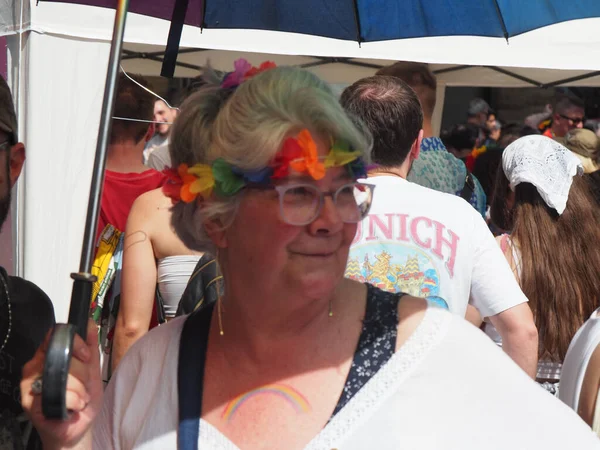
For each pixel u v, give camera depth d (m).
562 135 8.57
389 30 4.01
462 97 12.43
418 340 1.72
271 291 1.71
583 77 6.60
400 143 2.87
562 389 2.51
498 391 1.67
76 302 1.67
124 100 4.12
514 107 12.40
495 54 5.55
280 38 5.42
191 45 5.19
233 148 1.66
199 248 1.90
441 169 4.02
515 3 3.84
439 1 3.93
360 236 2.77
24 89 4.27
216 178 1.68
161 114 4.24
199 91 1.77
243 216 1.71
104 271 3.88
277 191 1.65
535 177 3.41
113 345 3.45
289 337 1.75
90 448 1.72
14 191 4.31
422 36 4.01
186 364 1.84
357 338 1.75
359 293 1.82
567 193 3.42
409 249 2.75
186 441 1.75
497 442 1.62
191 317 1.93
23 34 4.25
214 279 3.05
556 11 3.80
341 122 1.66
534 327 2.94
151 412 1.83
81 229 4.32
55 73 4.27
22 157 2.05
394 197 2.81
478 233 2.88
